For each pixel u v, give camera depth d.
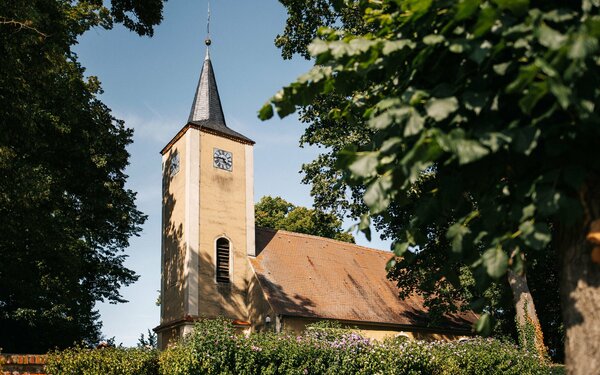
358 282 28.50
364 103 4.27
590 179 3.05
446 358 16.03
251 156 28.36
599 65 2.83
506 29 2.94
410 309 28.50
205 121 28.33
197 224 24.97
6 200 17.70
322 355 14.25
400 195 3.96
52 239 21.14
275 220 44.75
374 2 4.33
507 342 18.91
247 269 25.84
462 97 3.07
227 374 12.93
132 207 28.98
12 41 15.34
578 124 2.86
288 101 3.63
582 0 2.97
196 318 23.06
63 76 21.47
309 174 19.92
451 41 3.09
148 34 20.42
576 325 3.02
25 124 16.94
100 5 21.09
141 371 12.76
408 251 3.88
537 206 2.84
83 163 24.02
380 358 14.54
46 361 11.90
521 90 2.76
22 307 23.86
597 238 2.91
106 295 28.78
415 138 3.21
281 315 22.69
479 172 3.44
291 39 20.38
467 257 3.50
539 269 24.44
